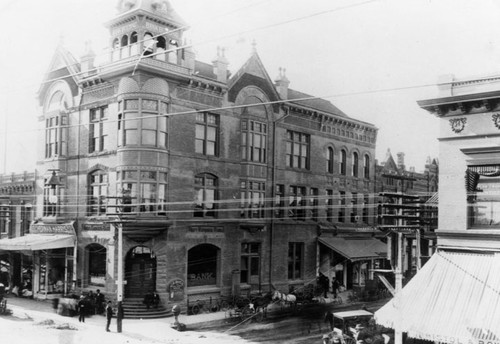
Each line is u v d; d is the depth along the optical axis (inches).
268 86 1521.9
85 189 1359.5
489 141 778.2
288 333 1071.6
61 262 1424.7
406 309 753.0
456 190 807.7
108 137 1305.4
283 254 1523.1
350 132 1774.1
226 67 1407.5
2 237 1833.2
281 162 1542.8
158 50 1273.4
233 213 1403.8
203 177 1354.6
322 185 1660.9
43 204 1480.1
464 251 789.2
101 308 1219.9
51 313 1226.6
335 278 1632.6
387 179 1873.8
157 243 1250.0
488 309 693.9
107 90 1321.4
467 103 790.5
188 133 1312.7
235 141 1428.4
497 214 775.7
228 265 1387.8
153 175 1230.3
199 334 1047.0
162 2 1294.3
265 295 1363.2
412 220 861.2
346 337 877.8
